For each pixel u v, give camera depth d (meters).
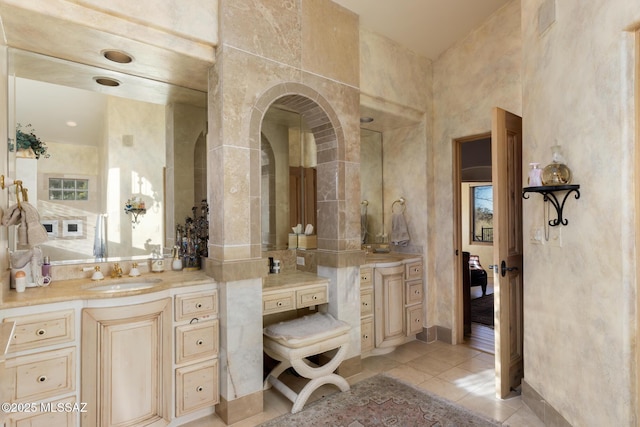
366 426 2.27
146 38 2.09
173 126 2.82
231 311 2.32
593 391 1.83
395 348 3.67
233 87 2.35
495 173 2.64
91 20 1.92
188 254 2.74
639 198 1.61
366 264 3.36
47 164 2.33
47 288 2.08
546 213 2.26
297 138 3.54
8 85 2.15
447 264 3.83
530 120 2.48
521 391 2.67
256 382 2.43
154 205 2.71
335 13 2.97
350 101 3.05
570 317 2.03
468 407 2.49
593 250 1.83
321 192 3.08
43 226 2.20
